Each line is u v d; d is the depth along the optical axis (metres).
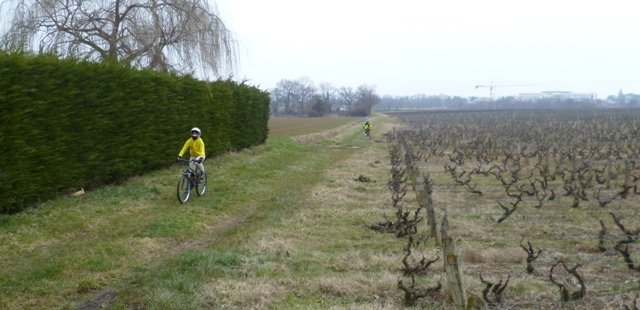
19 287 7.31
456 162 24.39
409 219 12.21
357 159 27.59
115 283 7.73
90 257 8.75
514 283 7.69
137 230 10.71
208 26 21.92
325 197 15.26
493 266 8.76
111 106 14.37
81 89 13.06
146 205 13.14
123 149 15.12
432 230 10.57
